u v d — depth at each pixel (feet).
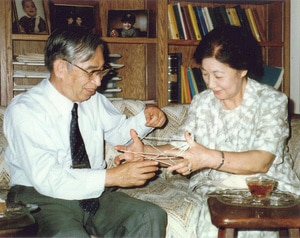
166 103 9.35
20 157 5.41
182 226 5.93
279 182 5.85
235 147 5.97
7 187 7.03
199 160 5.32
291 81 10.34
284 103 5.88
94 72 5.62
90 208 5.64
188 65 10.52
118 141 6.64
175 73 9.45
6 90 8.43
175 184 7.56
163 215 5.49
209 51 5.56
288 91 10.04
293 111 10.26
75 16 9.27
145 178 5.30
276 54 10.34
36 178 5.19
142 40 9.23
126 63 10.12
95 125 6.19
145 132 6.61
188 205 6.17
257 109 5.92
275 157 5.63
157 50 9.29
